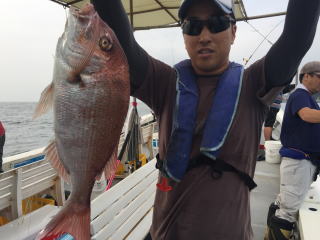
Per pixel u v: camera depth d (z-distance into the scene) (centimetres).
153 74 159
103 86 117
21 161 380
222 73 160
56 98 118
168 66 170
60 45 120
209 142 144
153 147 667
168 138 159
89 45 116
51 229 111
